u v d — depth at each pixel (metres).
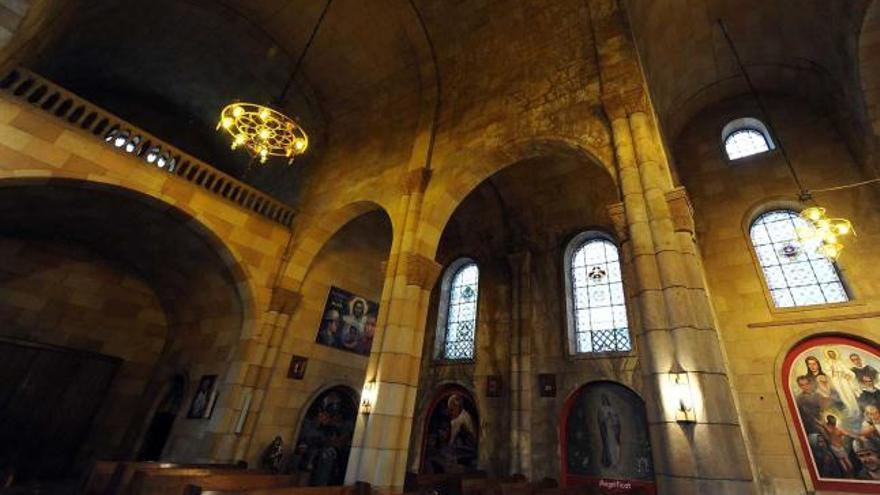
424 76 15.47
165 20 15.80
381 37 15.59
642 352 7.27
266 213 15.24
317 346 15.36
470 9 13.84
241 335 13.98
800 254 11.60
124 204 12.90
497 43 13.89
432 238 11.88
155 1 14.95
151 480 7.62
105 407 15.19
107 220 13.82
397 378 10.02
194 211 12.95
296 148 10.49
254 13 16.11
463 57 14.73
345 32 15.91
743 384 10.77
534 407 13.80
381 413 9.65
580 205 15.58
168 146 12.68
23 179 9.93
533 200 16.33
